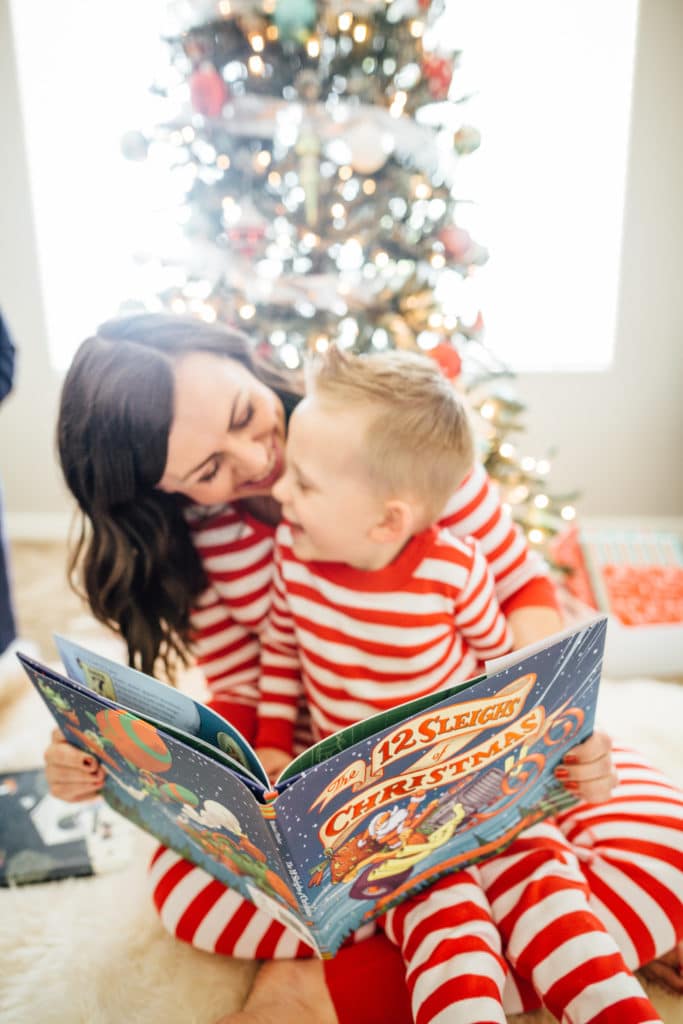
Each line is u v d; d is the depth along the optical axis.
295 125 1.49
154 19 2.06
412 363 0.85
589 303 2.27
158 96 1.61
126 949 0.90
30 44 2.08
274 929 0.85
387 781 0.66
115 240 2.26
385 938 0.86
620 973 0.70
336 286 1.56
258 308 1.60
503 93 2.10
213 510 0.96
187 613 0.97
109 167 2.21
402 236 1.57
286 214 1.58
